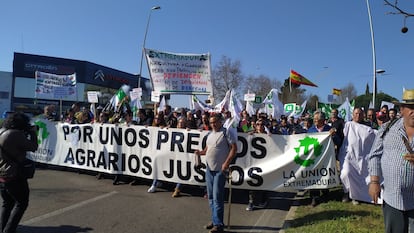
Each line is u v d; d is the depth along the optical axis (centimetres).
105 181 907
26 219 595
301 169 706
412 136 337
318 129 755
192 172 782
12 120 498
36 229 551
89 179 924
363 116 714
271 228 586
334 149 693
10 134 485
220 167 560
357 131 691
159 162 814
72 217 613
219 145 563
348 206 657
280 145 723
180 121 832
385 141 354
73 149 969
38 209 652
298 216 618
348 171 682
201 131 781
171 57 1148
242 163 733
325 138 698
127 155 862
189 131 790
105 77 4641
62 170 1033
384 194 354
